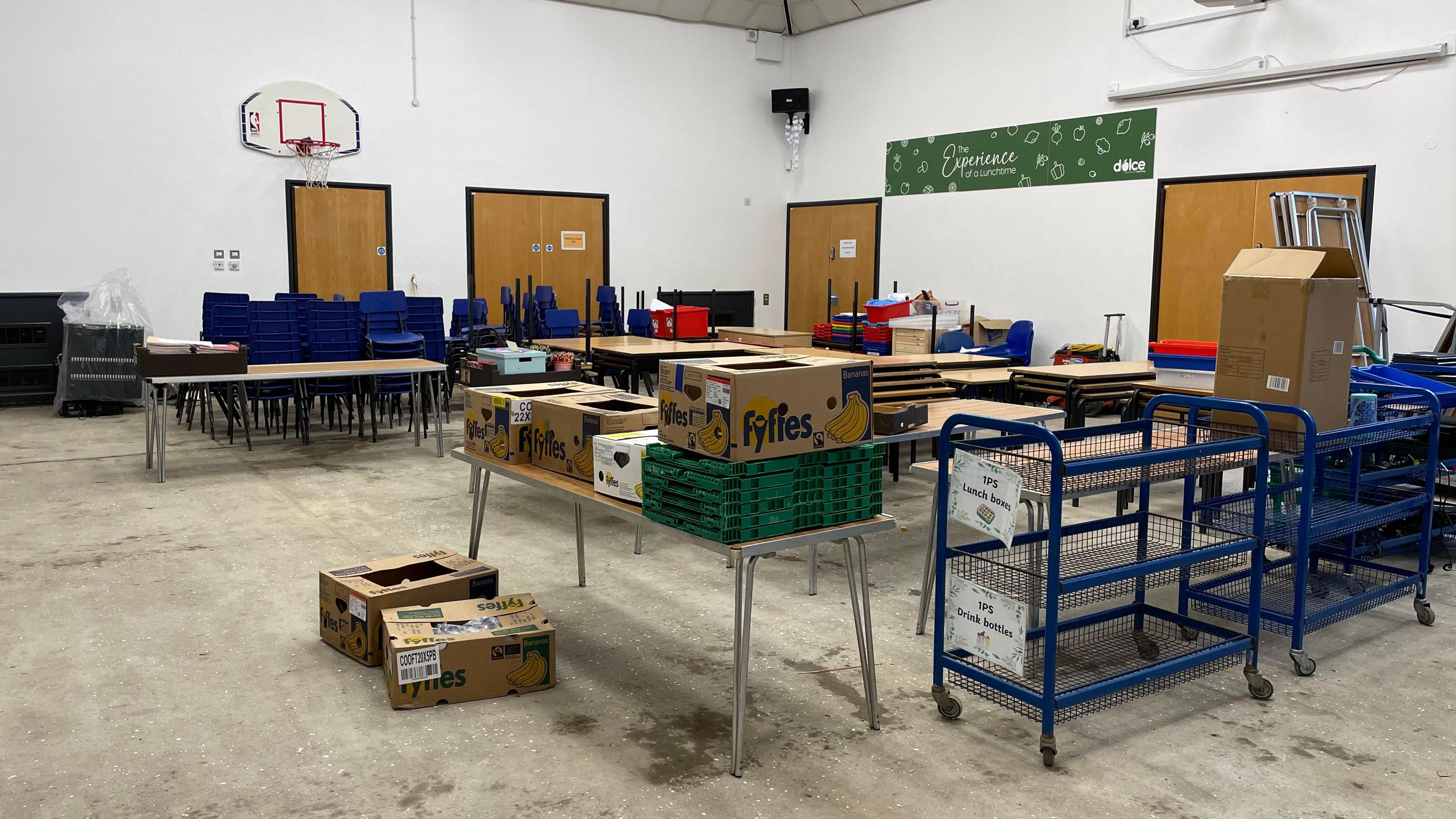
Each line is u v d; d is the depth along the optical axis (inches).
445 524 197.9
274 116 399.5
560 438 135.2
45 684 118.4
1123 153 382.3
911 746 105.7
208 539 183.3
